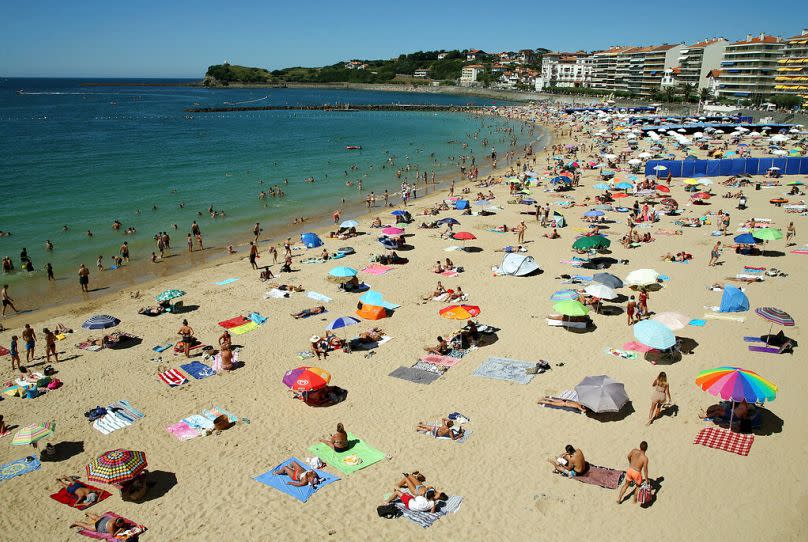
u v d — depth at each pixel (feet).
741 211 142.00
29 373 69.05
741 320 76.89
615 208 149.79
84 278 101.76
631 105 553.64
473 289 94.48
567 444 52.54
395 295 93.40
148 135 382.22
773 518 42.86
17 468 51.72
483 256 113.60
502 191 184.96
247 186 203.41
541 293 91.35
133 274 112.47
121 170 232.32
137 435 56.54
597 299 82.12
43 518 45.73
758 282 91.25
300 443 54.19
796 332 72.59
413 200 181.47
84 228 144.87
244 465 51.21
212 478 49.67
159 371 69.87
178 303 90.17
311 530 43.14
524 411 57.98
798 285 89.15
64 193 184.96
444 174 234.38
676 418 55.52
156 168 239.09
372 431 55.67
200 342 77.77
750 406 53.52
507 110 581.12
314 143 344.49
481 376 65.41
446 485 47.62
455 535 42.19
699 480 47.06
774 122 349.20
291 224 152.25
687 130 312.50
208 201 178.19
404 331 79.00
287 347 75.41
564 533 42.09
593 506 44.60
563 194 175.52
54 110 619.26
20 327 87.04
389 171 241.14
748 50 522.06
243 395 63.62
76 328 85.05
